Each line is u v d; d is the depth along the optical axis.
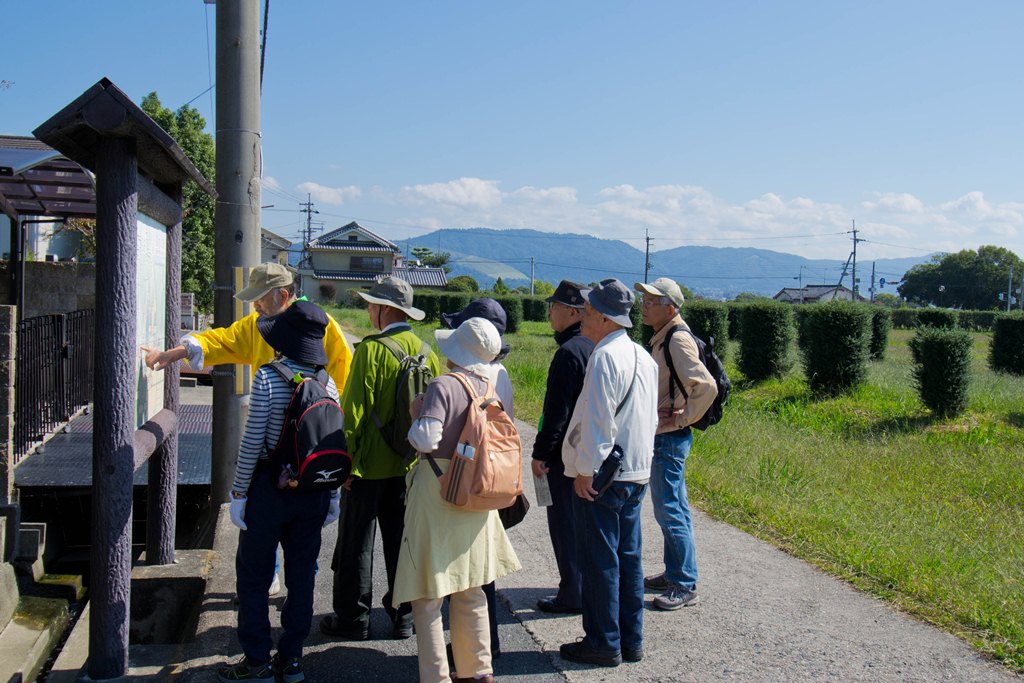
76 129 3.59
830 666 4.09
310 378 3.92
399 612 4.46
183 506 7.31
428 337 26.64
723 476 7.77
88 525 6.59
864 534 6.07
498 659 4.20
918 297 99.62
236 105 6.17
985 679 3.94
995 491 7.77
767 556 5.78
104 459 3.80
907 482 8.09
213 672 3.99
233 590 5.05
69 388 8.15
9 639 4.90
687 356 4.68
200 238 31.39
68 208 10.72
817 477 7.99
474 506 3.62
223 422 6.35
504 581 5.35
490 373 3.90
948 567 5.36
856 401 13.46
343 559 4.39
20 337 6.47
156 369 4.44
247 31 6.18
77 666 4.68
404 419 4.18
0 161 8.11
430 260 113.06
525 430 10.52
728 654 4.23
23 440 6.52
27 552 5.59
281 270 4.68
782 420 12.04
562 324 4.73
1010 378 15.45
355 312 51.50
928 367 11.75
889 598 4.96
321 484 3.80
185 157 4.04
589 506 4.02
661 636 4.46
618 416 3.95
